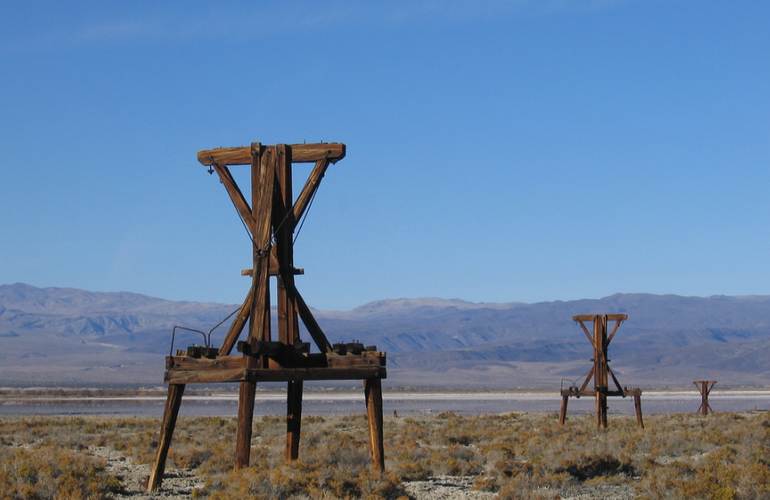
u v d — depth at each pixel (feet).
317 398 441.68
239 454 65.00
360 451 84.07
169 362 66.90
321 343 66.64
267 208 65.21
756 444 106.22
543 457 91.97
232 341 66.44
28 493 61.41
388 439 124.98
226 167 67.92
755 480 70.23
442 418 205.16
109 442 117.91
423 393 587.27
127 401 404.77
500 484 73.87
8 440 120.47
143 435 127.03
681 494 65.41
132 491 68.85
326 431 137.80
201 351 66.18
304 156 66.23
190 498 65.10
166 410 67.67
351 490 65.00
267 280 64.39
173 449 102.32
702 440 114.01
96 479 69.67
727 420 168.66
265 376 63.67
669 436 117.39
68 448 108.88
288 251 65.92
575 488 73.67
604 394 155.02
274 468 70.13
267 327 63.98
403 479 79.00
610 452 101.45
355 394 505.66
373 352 66.64
